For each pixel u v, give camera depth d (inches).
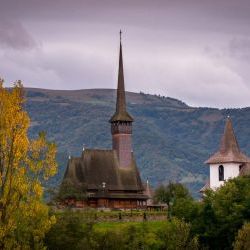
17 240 4909.0
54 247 6825.8
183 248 7347.4
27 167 4825.3
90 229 7342.5
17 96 4825.3
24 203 4827.8
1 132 4761.3
